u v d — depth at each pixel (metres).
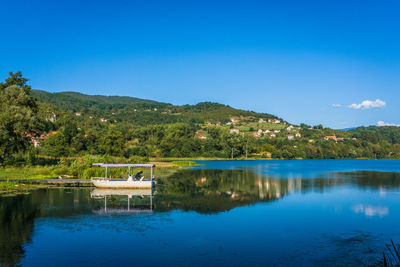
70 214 30.00
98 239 22.52
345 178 67.94
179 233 24.09
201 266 17.94
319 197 41.25
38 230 24.62
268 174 78.00
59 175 61.59
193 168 101.25
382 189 49.47
